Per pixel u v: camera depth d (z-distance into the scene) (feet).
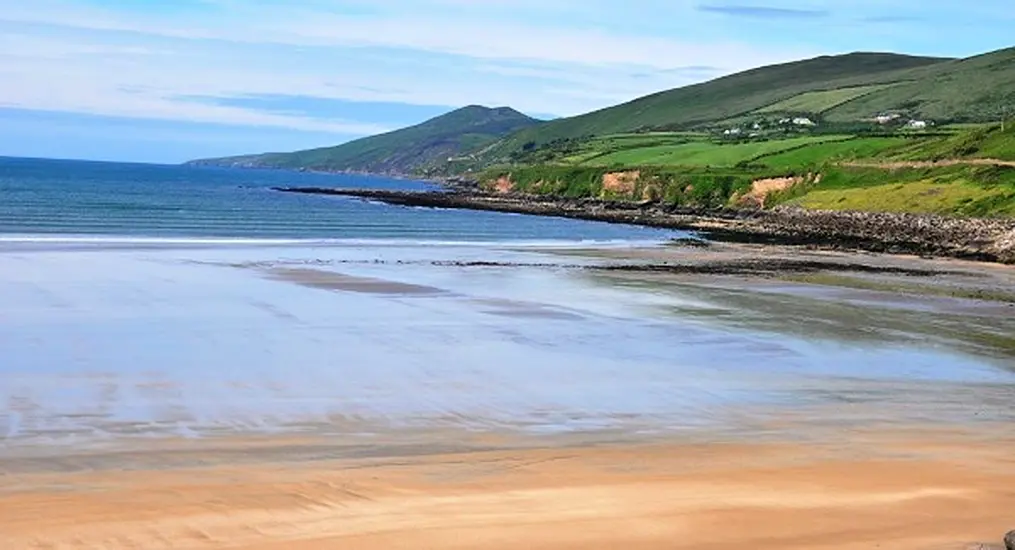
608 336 104.53
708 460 59.16
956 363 96.94
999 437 68.13
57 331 95.76
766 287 157.48
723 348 99.76
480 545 42.65
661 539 44.24
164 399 71.15
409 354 91.20
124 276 140.36
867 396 80.69
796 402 77.51
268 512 46.26
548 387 79.56
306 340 96.37
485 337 101.55
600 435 65.51
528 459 58.23
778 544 43.96
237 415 67.51
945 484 54.49
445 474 54.24
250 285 135.85
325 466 55.88
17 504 46.57
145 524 44.11
